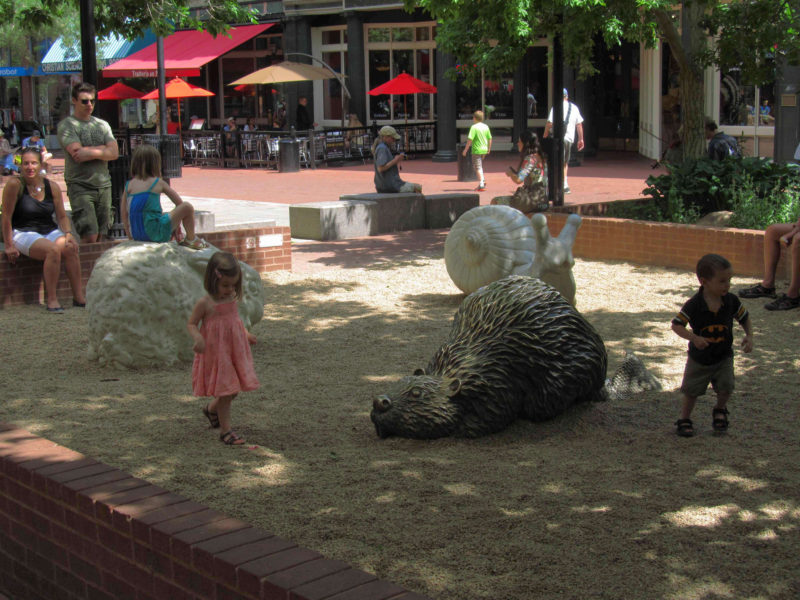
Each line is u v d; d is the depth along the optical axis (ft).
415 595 10.96
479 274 32.01
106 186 37.35
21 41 126.31
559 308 20.35
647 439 19.07
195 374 19.13
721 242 37.37
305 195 70.38
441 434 19.06
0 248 35.63
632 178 74.08
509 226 31.86
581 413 20.67
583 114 93.56
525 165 45.50
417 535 14.49
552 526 14.78
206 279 18.92
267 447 18.83
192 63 110.42
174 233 28.53
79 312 32.86
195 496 16.16
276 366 25.18
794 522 14.90
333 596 10.89
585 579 13.01
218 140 101.71
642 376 22.68
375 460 17.95
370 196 52.90
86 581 14.64
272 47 122.01
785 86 61.67
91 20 39.58
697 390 18.99
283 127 115.75
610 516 15.14
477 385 19.12
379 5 104.88
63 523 14.92
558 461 17.80
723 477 16.88
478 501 15.81
